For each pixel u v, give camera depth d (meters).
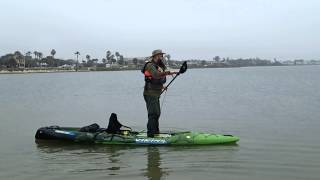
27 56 172.25
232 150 10.61
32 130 14.31
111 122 11.95
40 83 62.97
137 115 18.55
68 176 8.35
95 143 11.55
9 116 18.67
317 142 11.60
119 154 10.27
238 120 16.55
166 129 14.38
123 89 41.31
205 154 10.17
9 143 11.77
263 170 8.70
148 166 9.09
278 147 10.98
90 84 55.94
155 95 11.70
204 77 85.56
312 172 8.53
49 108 22.44
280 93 32.12
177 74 11.79
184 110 20.53
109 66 189.50
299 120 16.25
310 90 35.12
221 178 8.16
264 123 15.59
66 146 11.30
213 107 21.97
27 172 8.67
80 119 17.61
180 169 8.82
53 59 181.88
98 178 8.20
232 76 89.81
